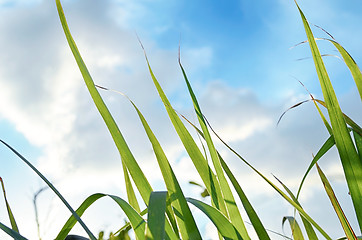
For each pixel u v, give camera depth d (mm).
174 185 574
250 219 562
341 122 566
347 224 584
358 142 591
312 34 578
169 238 555
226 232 556
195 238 556
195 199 573
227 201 591
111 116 590
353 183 556
